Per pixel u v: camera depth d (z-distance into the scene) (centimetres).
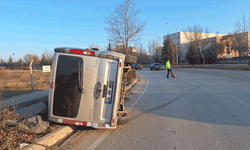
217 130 482
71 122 442
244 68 2458
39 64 4488
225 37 5334
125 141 429
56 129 454
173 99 874
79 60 440
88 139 443
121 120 529
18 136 385
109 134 471
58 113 443
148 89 1206
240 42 3797
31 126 416
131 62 548
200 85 1277
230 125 515
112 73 447
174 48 5562
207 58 5391
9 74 2358
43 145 374
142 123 552
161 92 1074
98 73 443
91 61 441
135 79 1650
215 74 2034
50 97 446
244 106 702
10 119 427
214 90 1060
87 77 440
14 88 1177
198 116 603
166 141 425
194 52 4859
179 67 4478
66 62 441
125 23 1548
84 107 440
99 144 414
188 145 403
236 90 1027
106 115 446
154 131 487
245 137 436
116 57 449
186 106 735
